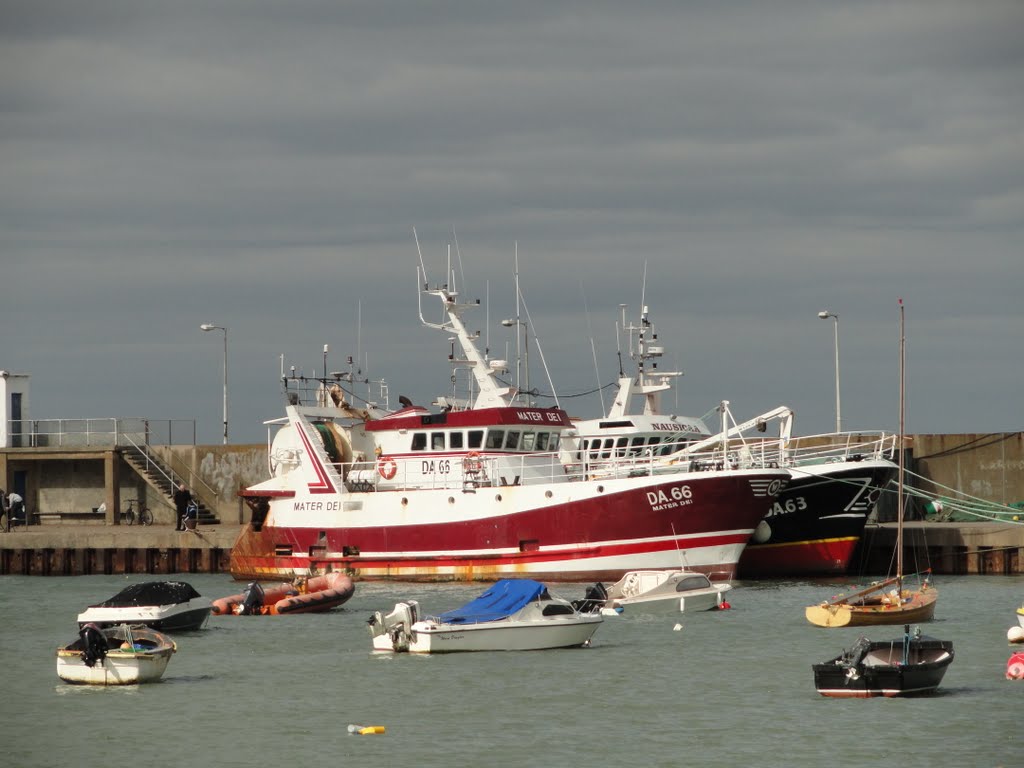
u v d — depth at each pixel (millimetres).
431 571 116125
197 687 79562
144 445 160625
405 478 120500
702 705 73812
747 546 121562
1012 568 128000
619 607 102250
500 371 124938
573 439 128875
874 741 66625
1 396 163375
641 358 137750
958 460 144875
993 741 66375
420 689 78250
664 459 115812
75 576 141000
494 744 67312
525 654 87750
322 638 94688
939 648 77000
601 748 66375
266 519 125062
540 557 112000
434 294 124938
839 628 95500
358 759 65312
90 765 64875
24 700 76875
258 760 65312
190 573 141000
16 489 164125
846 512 119688
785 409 124938
